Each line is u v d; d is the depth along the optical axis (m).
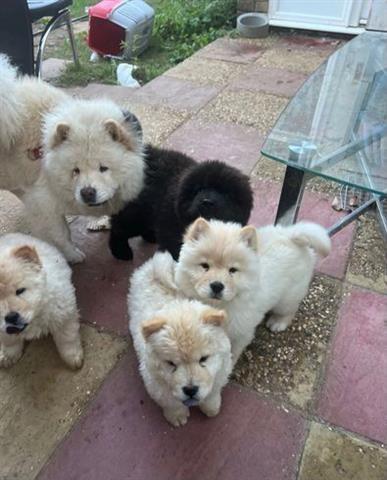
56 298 0.84
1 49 1.58
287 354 0.95
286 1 2.64
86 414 0.84
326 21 2.62
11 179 1.09
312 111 1.22
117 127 0.93
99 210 1.06
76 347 0.92
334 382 0.90
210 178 0.95
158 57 2.68
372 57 1.46
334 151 1.07
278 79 2.17
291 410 0.85
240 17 2.70
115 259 1.20
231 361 0.82
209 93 2.06
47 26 2.15
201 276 0.77
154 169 1.09
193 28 2.88
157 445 0.80
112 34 2.54
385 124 1.18
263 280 0.85
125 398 0.87
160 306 0.82
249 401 0.86
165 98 2.02
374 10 2.30
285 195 1.11
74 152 0.91
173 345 0.65
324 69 1.40
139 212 1.10
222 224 0.83
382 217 1.26
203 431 0.81
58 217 1.08
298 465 0.77
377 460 0.77
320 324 1.02
